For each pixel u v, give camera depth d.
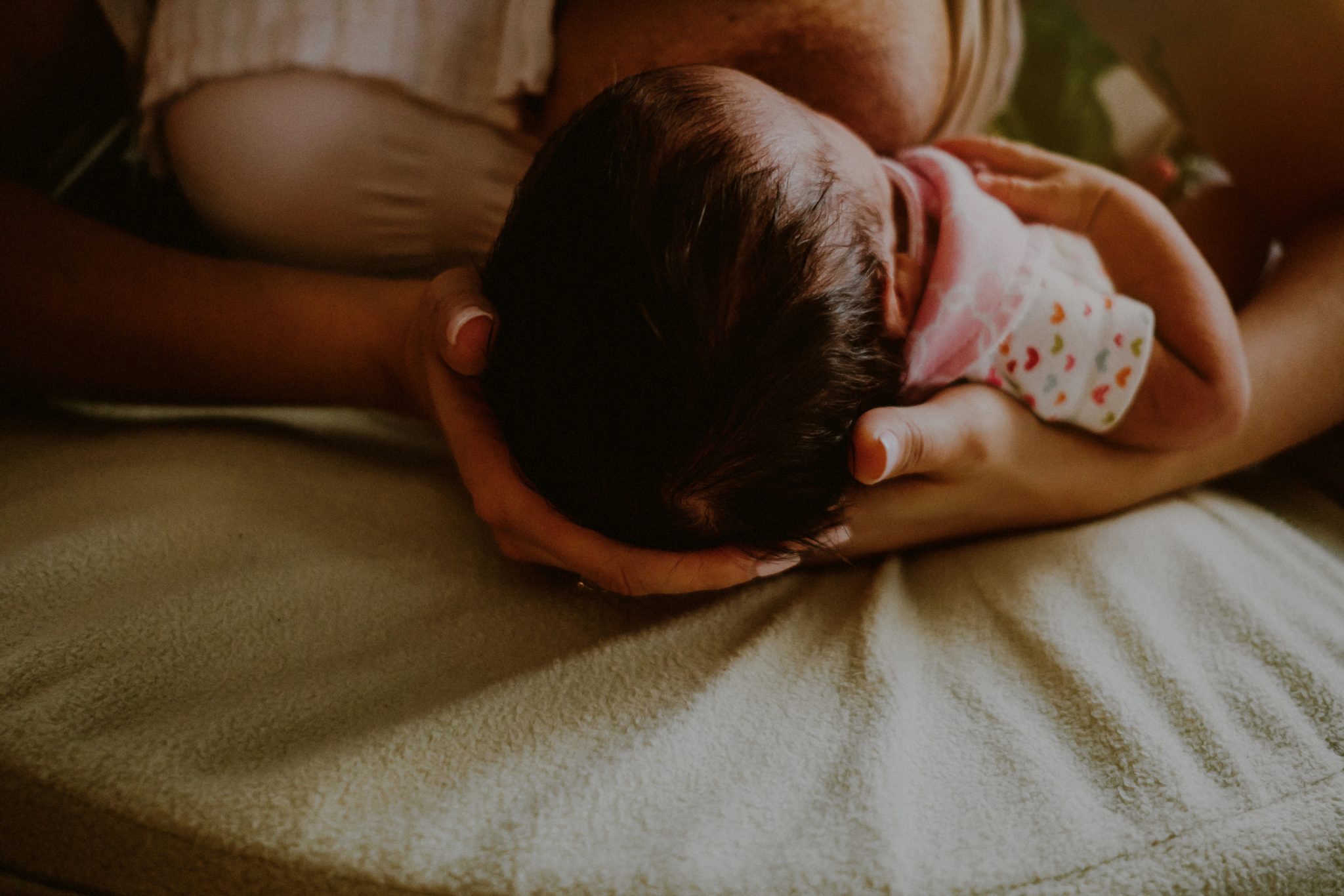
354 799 0.36
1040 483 0.54
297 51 0.59
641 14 0.57
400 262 0.72
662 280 0.40
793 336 0.41
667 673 0.44
